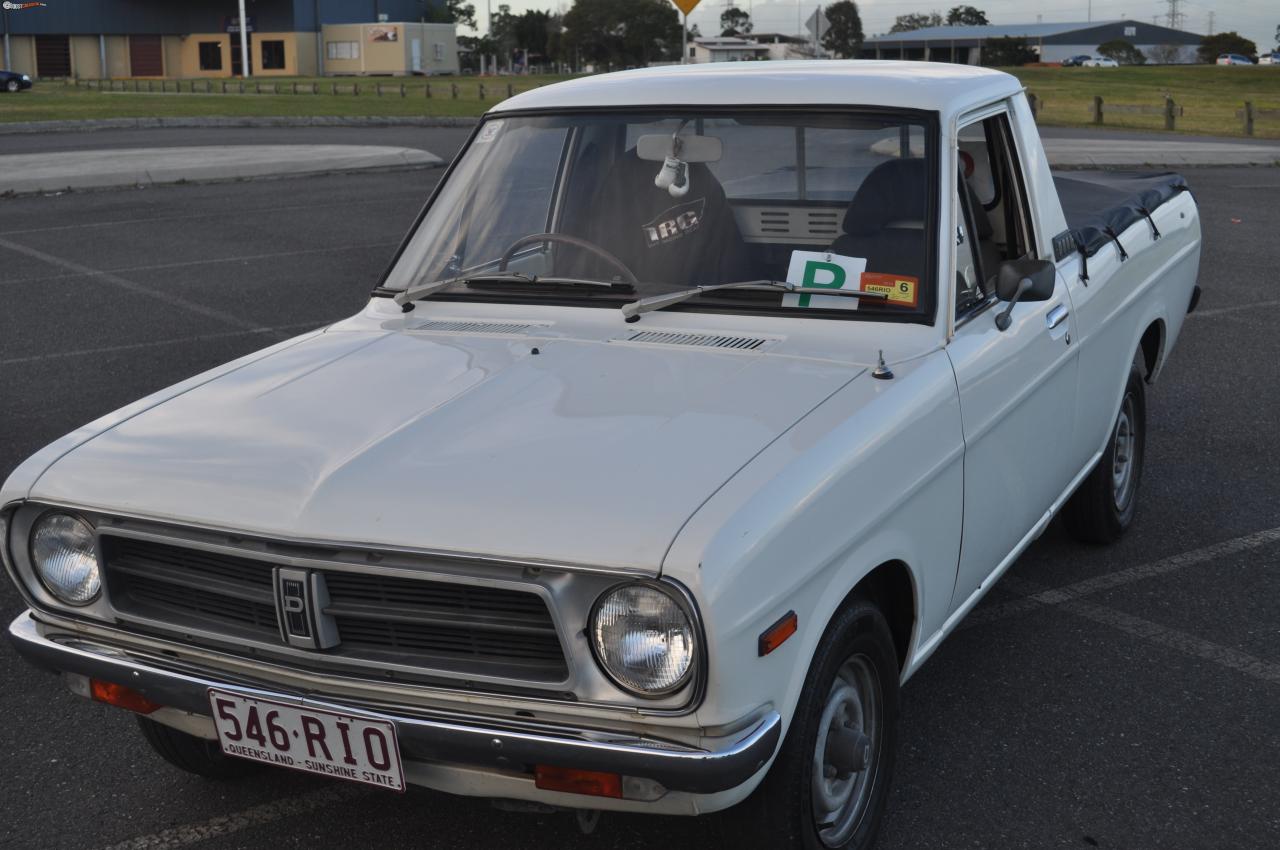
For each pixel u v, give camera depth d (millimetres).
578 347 3475
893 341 3391
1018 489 3895
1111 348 4770
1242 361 8500
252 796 3598
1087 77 65250
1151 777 3621
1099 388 4684
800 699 2773
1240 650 4422
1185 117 36219
